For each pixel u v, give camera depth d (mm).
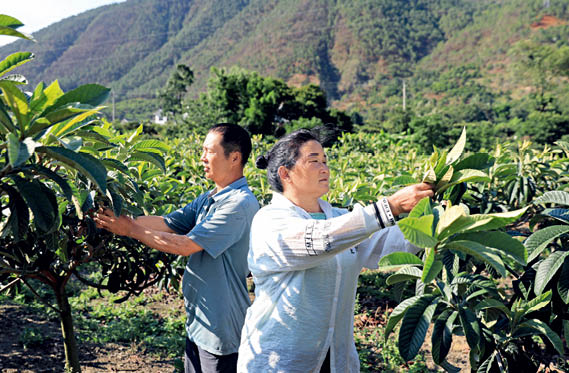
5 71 1957
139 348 4695
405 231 1558
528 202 4309
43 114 1812
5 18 1798
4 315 5242
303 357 1887
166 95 81125
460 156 1905
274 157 2018
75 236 2750
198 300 2623
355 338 4926
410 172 5242
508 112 119812
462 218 1560
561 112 77062
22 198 1926
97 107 1768
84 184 2400
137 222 2750
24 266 2854
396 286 2551
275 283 1911
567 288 2186
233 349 2621
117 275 3266
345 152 9867
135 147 2875
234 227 2555
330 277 1898
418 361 4414
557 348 2176
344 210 2174
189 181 5508
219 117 42031
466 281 2125
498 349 2314
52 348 4566
